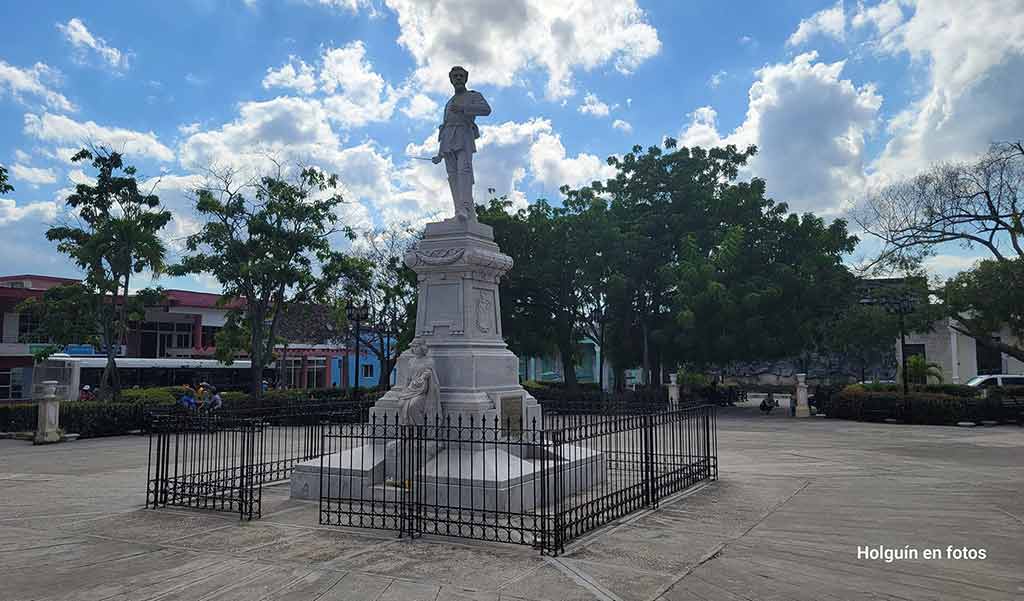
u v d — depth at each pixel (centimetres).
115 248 2686
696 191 3622
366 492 1014
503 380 1213
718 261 3256
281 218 2927
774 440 2062
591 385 4300
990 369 4391
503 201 3650
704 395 3906
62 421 2295
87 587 659
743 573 696
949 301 2852
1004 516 969
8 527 911
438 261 1205
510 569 703
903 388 2989
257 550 782
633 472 1274
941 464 1517
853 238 3347
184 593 640
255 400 2711
